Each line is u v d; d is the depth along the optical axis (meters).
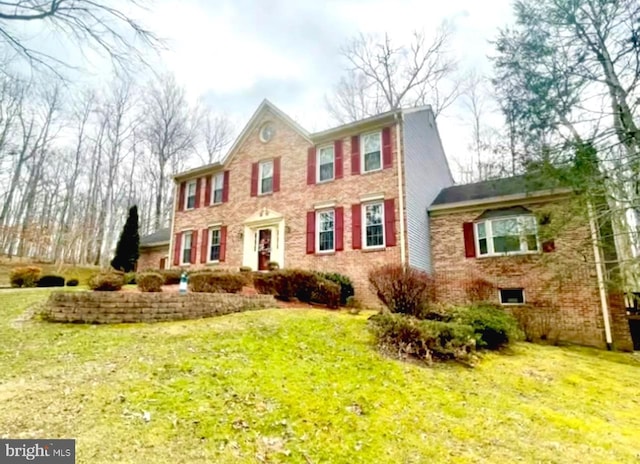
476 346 7.53
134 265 18.64
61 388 4.09
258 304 9.68
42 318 7.23
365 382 5.29
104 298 7.25
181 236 18.02
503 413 4.79
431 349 6.71
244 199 16.08
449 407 4.83
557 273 10.08
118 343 5.84
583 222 9.59
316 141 14.59
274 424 3.79
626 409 5.35
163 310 7.68
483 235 12.33
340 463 3.27
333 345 6.70
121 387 4.17
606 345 9.62
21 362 4.89
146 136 30.31
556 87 9.12
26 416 3.45
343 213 13.26
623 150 8.43
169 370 4.76
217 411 3.87
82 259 26.97
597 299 9.99
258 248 15.38
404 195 12.14
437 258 13.06
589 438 4.23
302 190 14.45
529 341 10.02
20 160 27.39
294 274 10.99
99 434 3.23
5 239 23.88
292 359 5.77
